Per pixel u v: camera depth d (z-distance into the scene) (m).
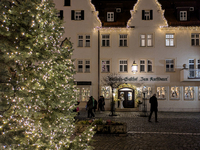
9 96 4.33
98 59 27.95
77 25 28.28
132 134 10.77
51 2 6.59
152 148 8.13
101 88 27.72
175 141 9.27
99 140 9.41
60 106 5.76
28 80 4.90
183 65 27.17
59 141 5.57
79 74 27.94
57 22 6.79
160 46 28.02
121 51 28.05
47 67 5.41
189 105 27.38
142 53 28.00
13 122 4.49
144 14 28.27
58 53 6.41
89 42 28.38
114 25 28.41
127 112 24.84
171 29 28.02
